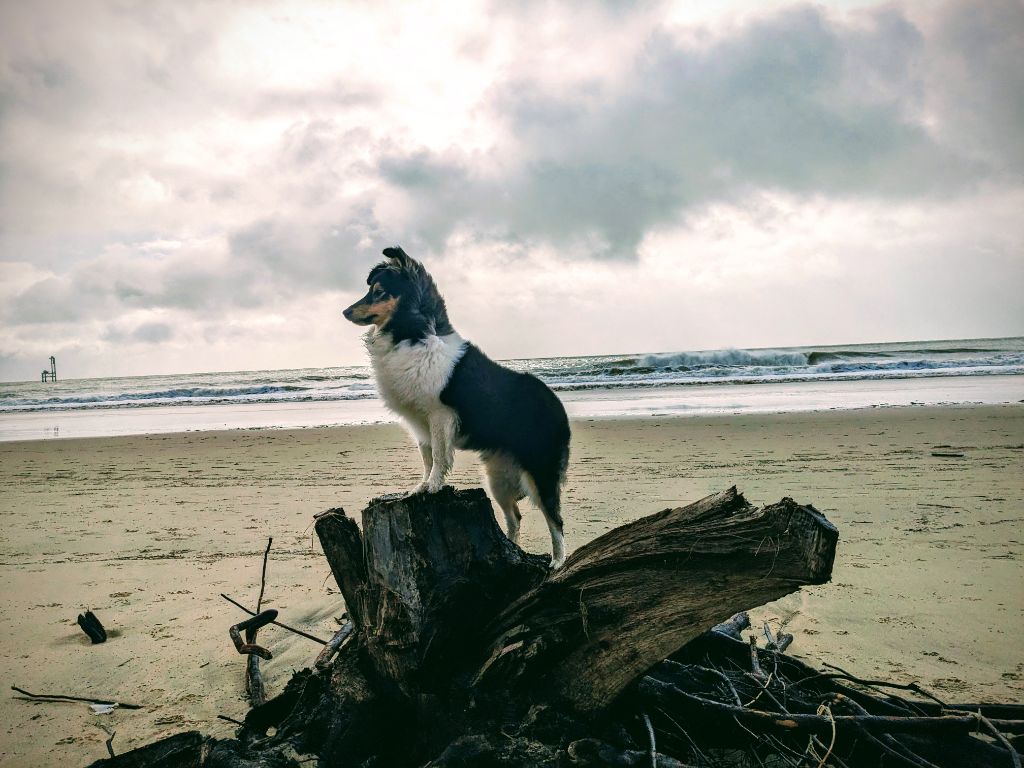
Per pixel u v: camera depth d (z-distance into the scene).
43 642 3.93
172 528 6.53
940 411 13.48
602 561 2.41
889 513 6.15
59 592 4.77
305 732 2.66
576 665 2.43
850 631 3.74
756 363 32.53
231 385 43.22
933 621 3.83
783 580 2.07
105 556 5.61
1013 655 3.40
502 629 2.60
